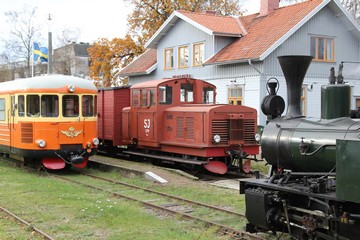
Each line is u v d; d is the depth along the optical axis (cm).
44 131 1465
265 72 2100
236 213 909
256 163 1678
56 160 1513
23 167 1636
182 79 1625
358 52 2383
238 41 2345
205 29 2342
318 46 2266
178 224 855
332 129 632
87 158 1545
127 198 1086
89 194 1146
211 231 793
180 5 3281
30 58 4000
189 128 1480
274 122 738
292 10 2292
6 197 1077
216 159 1477
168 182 1297
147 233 786
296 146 674
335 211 588
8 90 1600
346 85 649
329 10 2284
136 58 3155
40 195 1101
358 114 656
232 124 1442
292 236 676
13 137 1562
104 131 1927
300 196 676
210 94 1686
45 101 1474
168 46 2695
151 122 1622
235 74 2239
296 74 718
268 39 2145
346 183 542
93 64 3384
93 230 808
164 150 1591
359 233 573
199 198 1086
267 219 687
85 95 1521
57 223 852
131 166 1503
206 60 2375
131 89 1742
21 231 802
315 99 2256
